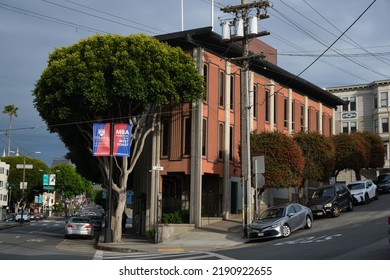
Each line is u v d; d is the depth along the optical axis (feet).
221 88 106.83
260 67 118.52
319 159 114.01
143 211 107.55
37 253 66.03
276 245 65.57
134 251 72.28
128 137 86.33
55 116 84.43
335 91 229.25
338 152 141.49
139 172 117.91
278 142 95.86
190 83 86.33
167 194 109.09
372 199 119.96
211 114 102.58
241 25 83.25
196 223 94.73
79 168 123.13
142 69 81.41
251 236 75.92
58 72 79.97
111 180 86.12
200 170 97.04
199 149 97.35
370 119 219.41
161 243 80.48
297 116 139.44
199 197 95.86
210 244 76.69
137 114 91.86
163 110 103.55
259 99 119.75
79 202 495.00
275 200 127.24
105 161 90.79
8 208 296.30
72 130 96.53
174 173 102.47
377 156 163.84
